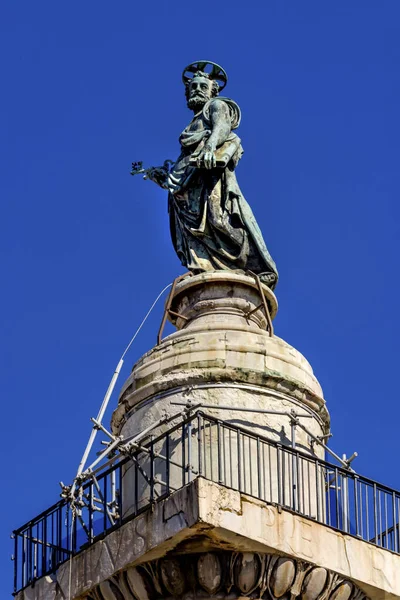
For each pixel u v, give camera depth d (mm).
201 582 35375
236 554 35281
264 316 40500
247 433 36125
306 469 37656
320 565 35875
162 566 35531
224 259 40875
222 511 34781
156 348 39312
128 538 35969
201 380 38219
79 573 36688
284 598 35750
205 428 37281
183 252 41344
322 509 37438
